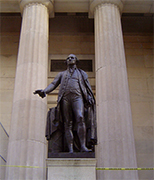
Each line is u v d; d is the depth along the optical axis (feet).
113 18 53.72
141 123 61.82
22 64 49.29
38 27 52.75
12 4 59.36
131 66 67.67
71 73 29.50
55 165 25.73
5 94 63.98
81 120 27.32
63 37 70.49
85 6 59.88
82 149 26.66
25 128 43.75
